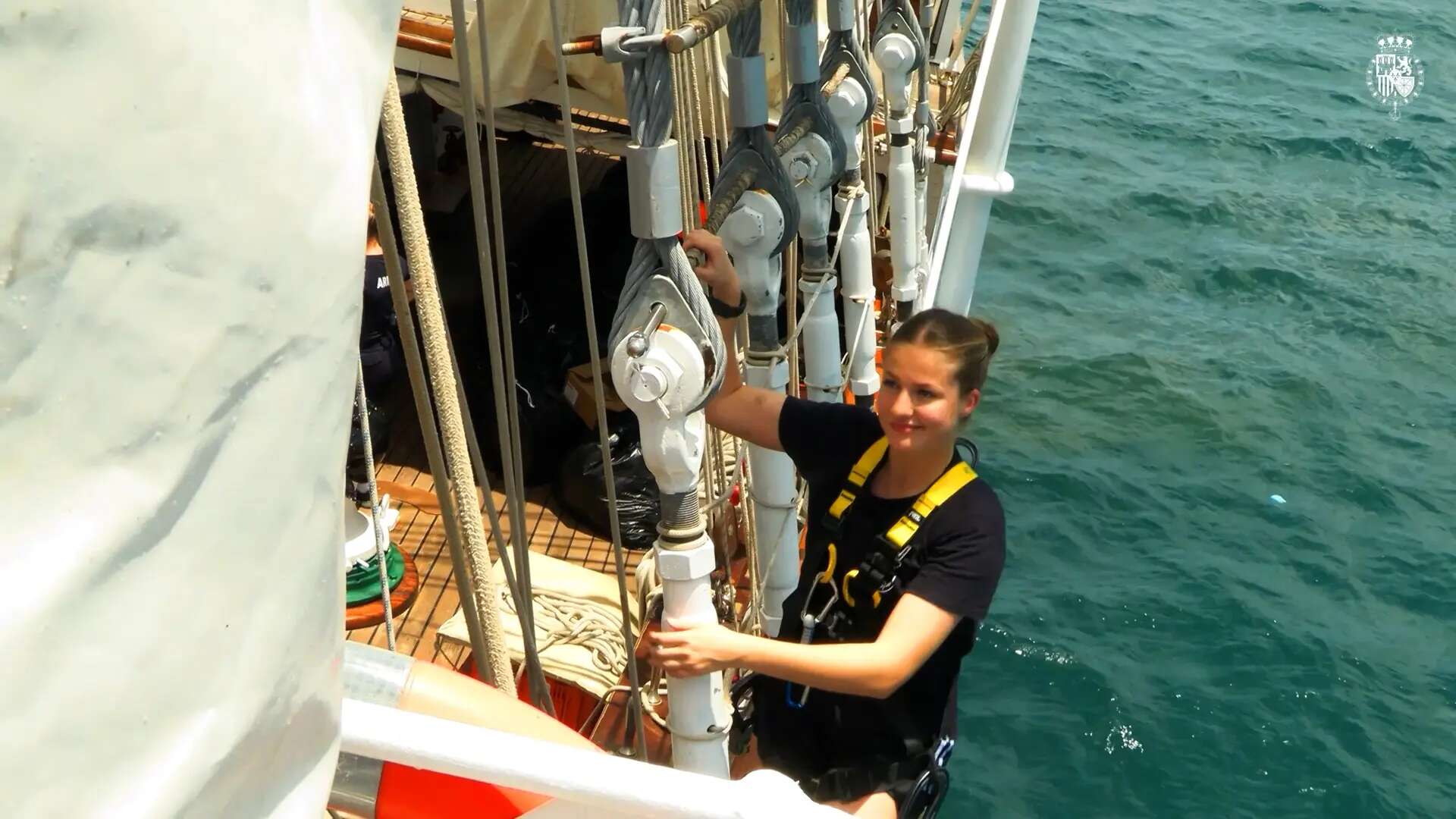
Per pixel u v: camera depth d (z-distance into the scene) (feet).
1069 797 22.68
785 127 11.30
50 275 2.40
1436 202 51.55
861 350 16.56
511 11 18.71
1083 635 26.48
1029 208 48.29
